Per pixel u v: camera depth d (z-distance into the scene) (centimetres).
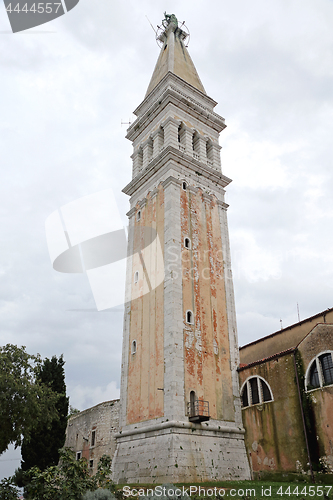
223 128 4678
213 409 3020
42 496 1518
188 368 3027
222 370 3262
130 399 3284
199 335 3238
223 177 4231
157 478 2631
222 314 3541
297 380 2781
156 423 2884
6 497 1756
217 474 2736
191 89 4628
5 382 2664
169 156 3875
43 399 2966
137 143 4769
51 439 3309
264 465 2855
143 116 4566
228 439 2984
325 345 2673
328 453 2447
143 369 3250
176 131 4169
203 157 4284
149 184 4112
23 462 3172
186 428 2786
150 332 3325
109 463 1822
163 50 5300
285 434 2772
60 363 3766
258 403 3077
